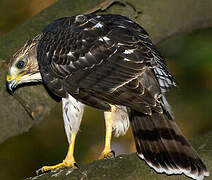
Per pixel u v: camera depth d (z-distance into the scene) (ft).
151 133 32.14
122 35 34.32
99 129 50.14
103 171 31.27
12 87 38.52
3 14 53.42
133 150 50.19
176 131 32.09
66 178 31.35
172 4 42.01
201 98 48.96
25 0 53.06
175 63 48.96
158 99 32.50
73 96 34.71
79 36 35.12
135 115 32.73
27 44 39.27
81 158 49.44
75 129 36.86
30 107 39.24
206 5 42.88
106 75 33.27
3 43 40.16
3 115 39.01
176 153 31.40
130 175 30.99
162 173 31.07
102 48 34.12
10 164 49.80
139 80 32.63
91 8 41.11
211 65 47.80
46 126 50.31
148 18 41.91
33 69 39.11
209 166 31.12
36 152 50.21
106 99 32.76
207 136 32.81
